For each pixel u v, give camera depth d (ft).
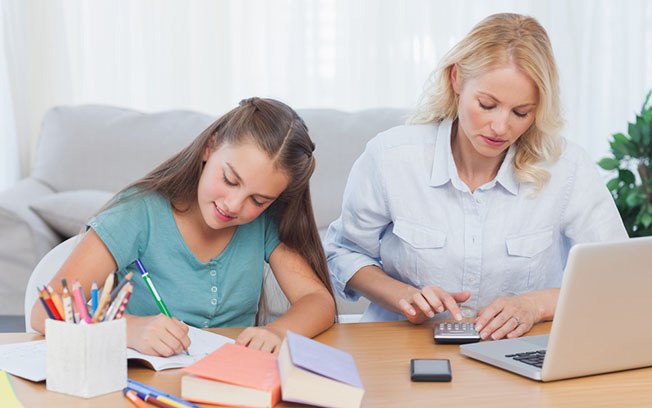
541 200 5.53
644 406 3.61
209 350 4.30
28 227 8.80
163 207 5.20
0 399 3.58
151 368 4.05
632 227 9.98
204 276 5.28
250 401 3.50
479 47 4.95
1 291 8.77
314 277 5.40
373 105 11.71
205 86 11.43
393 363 4.25
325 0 11.55
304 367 3.44
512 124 4.96
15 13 10.85
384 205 5.64
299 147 4.85
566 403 3.64
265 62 11.58
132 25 11.27
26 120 11.05
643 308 3.96
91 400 3.60
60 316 3.71
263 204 4.81
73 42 11.12
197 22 11.35
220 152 4.79
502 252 5.55
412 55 11.66
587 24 12.17
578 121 12.15
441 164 5.51
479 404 3.63
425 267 5.61
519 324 4.77
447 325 4.81
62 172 10.08
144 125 10.39
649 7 12.19
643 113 10.07
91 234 4.97
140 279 5.19
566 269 3.73
